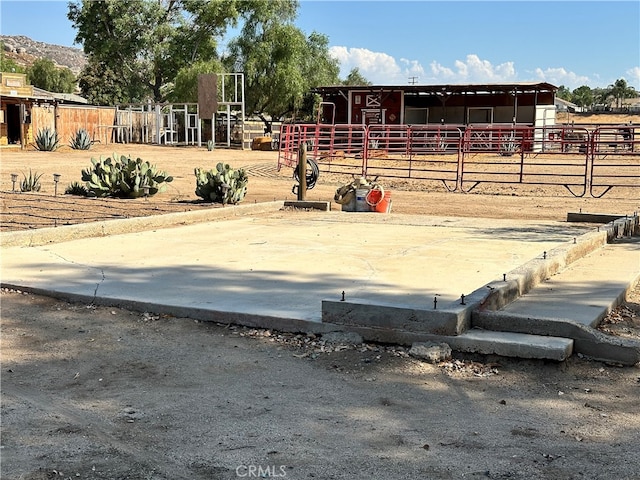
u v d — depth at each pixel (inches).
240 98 1983.3
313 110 2127.2
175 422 152.8
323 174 934.4
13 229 399.5
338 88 1461.6
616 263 315.9
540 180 869.8
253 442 143.4
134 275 282.7
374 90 1444.4
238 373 183.3
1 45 3521.2
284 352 199.6
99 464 133.2
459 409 161.8
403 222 483.5
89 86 2928.2
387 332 203.5
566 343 191.0
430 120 1493.6
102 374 181.9
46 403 162.6
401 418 156.3
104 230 402.6
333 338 206.2
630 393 172.1
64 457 135.8
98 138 1646.2
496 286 226.8
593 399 168.2
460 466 133.6
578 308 226.8
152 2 2133.4
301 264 310.0
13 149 1334.9
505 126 744.3
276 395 168.9
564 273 290.0
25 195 590.6
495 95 1427.2
